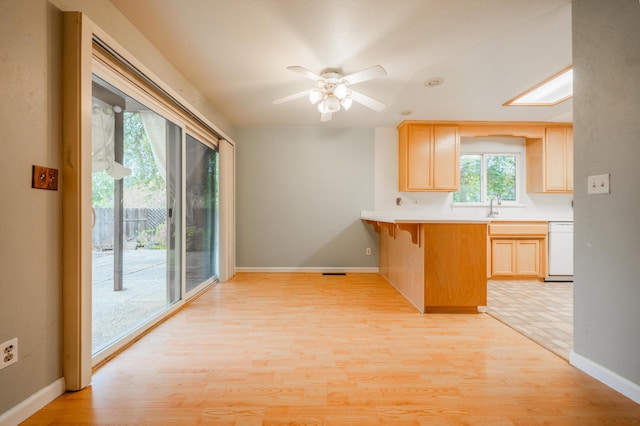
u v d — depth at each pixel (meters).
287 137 4.49
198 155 3.41
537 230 4.08
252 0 1.77
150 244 2.48
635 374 1.41
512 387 1.52
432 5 1.82
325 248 4.51
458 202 4.71
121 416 1.29
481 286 2.67
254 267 4.48
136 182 2.30
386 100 3.40
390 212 4.51
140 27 2.03
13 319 1.22
